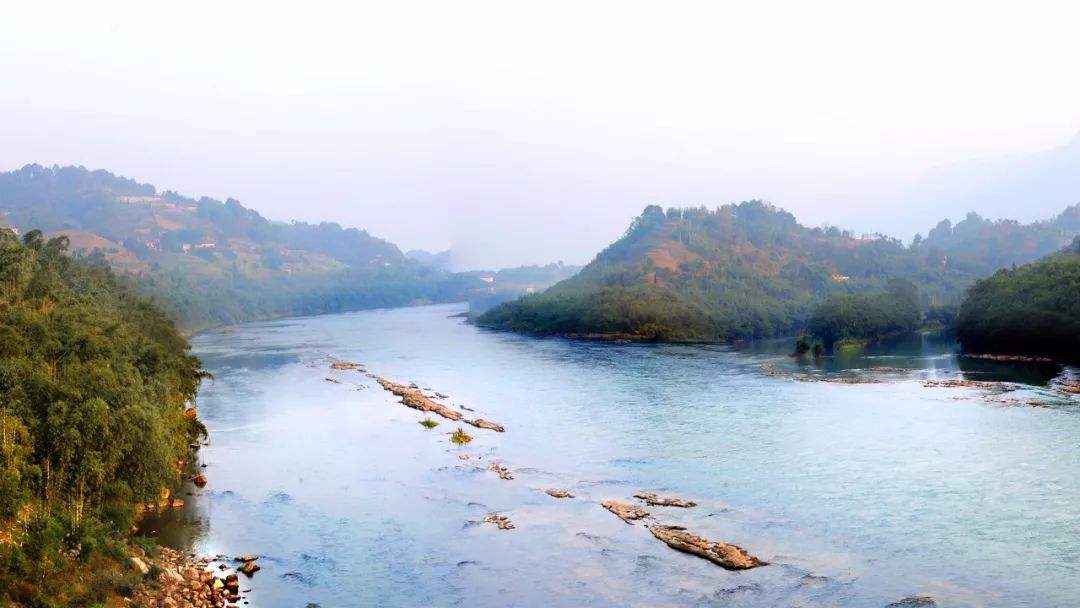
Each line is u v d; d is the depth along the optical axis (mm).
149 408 60750
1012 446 78312
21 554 40781
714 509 62625
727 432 90438
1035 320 149125
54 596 40469
